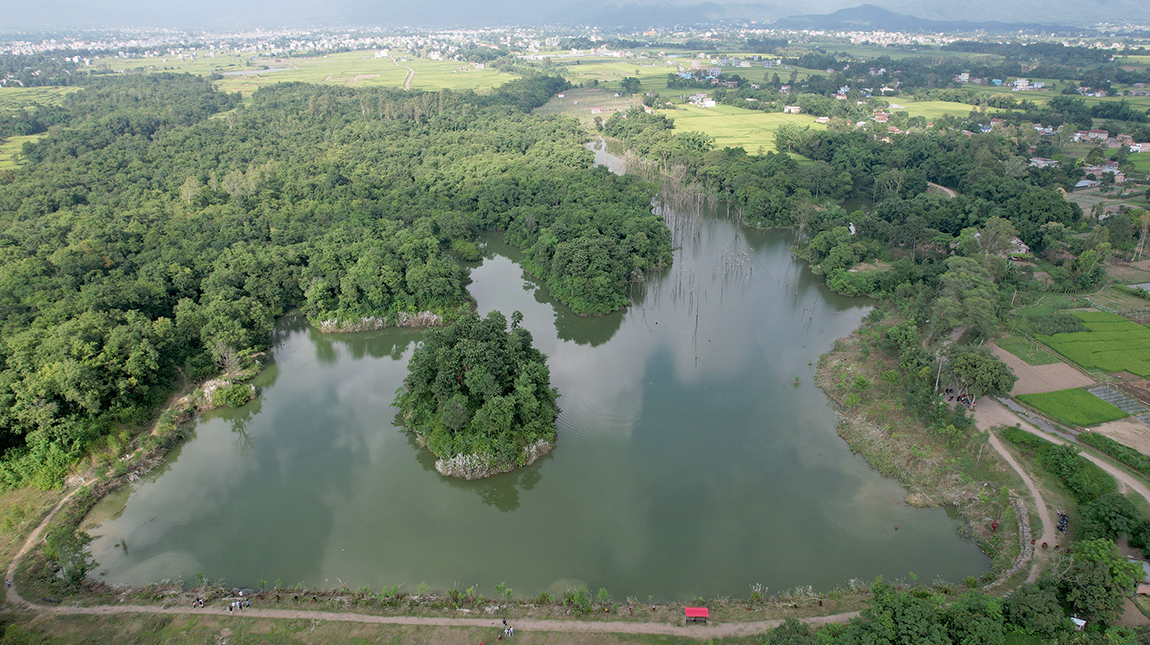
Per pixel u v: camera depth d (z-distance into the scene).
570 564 80.94
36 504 90.44
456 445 96.31
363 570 80.44
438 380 100.06
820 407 113.62
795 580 77.44
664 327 144.75
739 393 118.19
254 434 109.25
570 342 138.75
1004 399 106.25
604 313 150.00
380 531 87.25
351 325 141.75
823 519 87.25
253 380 125.31
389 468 100.12
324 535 86.62
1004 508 84.06
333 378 126.88
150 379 113.31
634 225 174.38
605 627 69.25
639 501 91.69
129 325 118.44
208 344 123.81
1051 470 88.75
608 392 118.88
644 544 83.88
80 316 117.88
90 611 72.50
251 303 138.62
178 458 104.12
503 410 95.94
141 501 94.00
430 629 69.44
